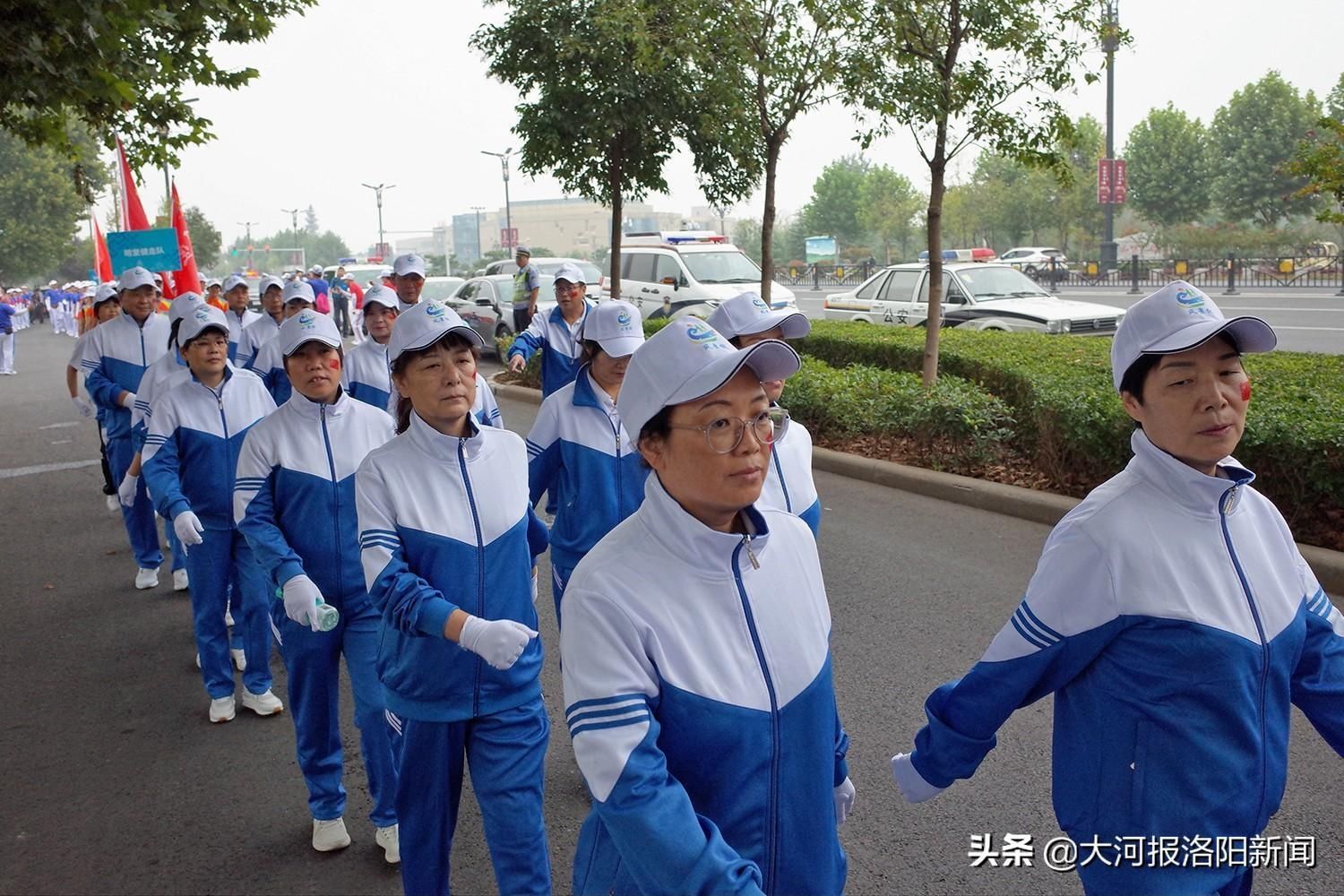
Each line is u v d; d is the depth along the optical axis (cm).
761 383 197
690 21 1112
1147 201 5891
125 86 775
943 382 1027
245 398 538
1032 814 406
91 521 962
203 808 445
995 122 984
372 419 416
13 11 699
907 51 961
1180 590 216
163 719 537
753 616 200
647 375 197
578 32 1332
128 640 657
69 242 6488
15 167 6159
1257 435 676
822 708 207
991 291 1622
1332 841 375
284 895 379
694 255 1916
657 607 194
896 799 420
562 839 407
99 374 790
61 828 432
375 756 388
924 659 553
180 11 873
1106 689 224
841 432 1073
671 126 1376
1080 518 226
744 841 197
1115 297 3183
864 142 1044
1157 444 223
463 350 330
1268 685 221
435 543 322
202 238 7762
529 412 1442
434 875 327
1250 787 219
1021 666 229
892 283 1714
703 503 198
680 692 193
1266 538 230
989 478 891
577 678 192
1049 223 6128
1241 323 212
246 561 525
